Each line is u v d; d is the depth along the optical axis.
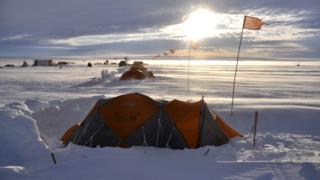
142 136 8.66
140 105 8.94
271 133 10.79
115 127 8.75
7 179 6.02
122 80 30.38
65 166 6.54
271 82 33.16
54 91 22.42
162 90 22.94
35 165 7.07
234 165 6.59
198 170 6.34
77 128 9.28
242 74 49.81
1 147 7.81
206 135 8.83
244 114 12.77
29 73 42.44
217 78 37.75
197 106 9.08
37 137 8.20
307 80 36.84
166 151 8.23
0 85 26.53
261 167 6.49
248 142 9.32
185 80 32.44
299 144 9.30
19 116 8.69
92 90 22.94
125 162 6.70
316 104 15.38
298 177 6.04
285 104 15.03
